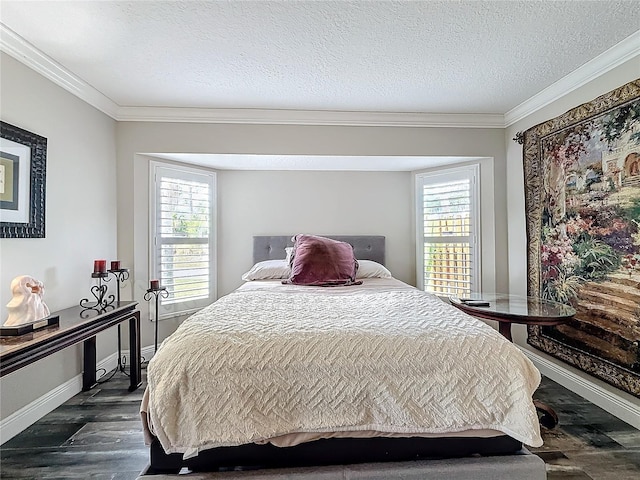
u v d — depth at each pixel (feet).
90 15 6.17
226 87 9.14
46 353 5.88
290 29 6.61
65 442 6.58
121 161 10.59
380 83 8.93
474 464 4.73
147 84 8.95
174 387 4.54
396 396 4.65
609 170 7.48
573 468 5.76
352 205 13.33
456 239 12.25
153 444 4.70
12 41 6.81
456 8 6.01
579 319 8.29
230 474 4.64
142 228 10.91
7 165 6.80
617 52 7.26
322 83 8.91
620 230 7.21
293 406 4.63
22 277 6.36
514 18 6.29
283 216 13.16
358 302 7.08
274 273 11.29
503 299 8.89
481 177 11.71
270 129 10.92
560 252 8.93
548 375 9.39
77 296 8.86
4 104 6.81
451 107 10.59
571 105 8.71
